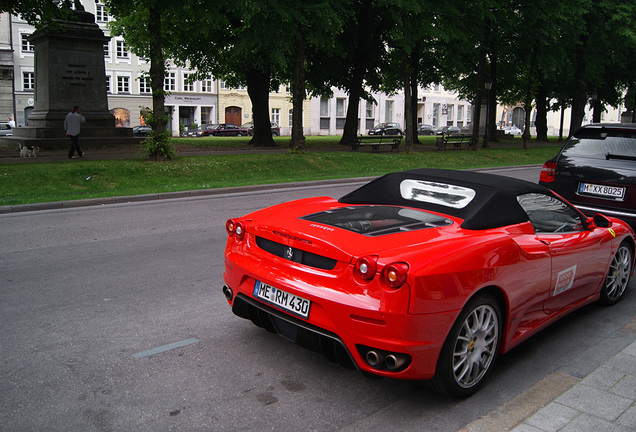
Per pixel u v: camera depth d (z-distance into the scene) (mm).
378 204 4203
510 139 45062
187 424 2994
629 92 42906
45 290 5398
